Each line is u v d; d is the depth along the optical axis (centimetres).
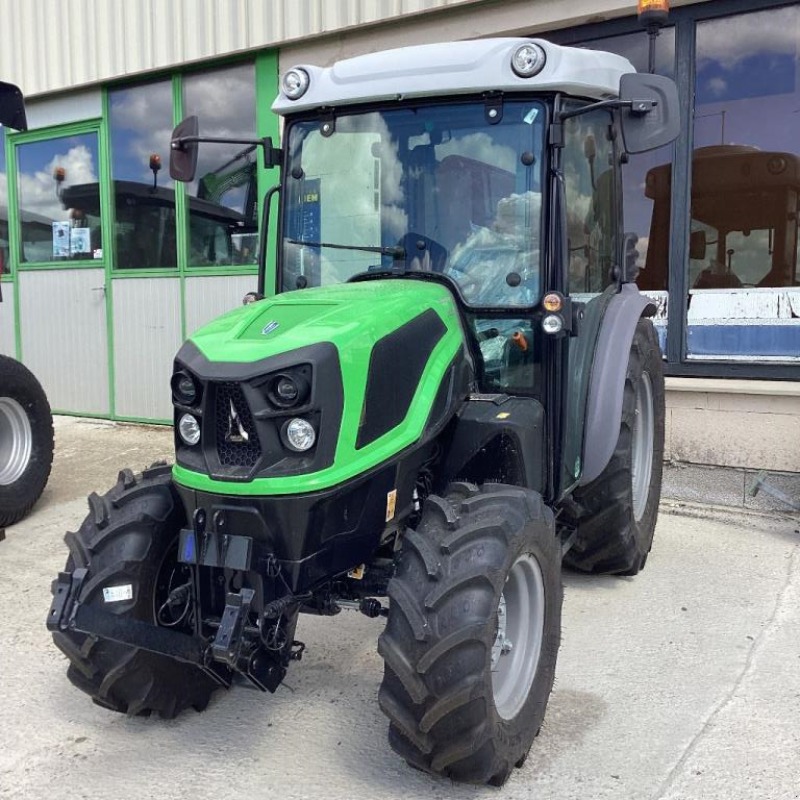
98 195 834
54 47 827
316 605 288
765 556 460
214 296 760
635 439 437
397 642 245
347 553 269
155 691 292
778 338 547
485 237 334
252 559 255
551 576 288
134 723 310
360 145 352
